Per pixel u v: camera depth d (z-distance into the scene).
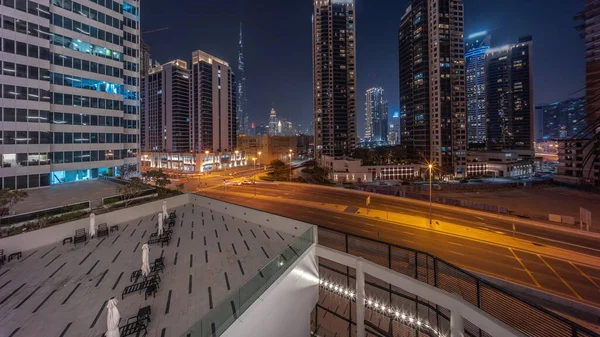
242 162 138.88
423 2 107.44
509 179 99.12
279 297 13.22
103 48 49.69
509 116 179.88
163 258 17.12
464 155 103.69
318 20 129.50
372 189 69.75
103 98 49.84
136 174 57.88
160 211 28.88
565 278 22.83
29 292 14.22
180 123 120.69
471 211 41.31
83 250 19.19
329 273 17.91
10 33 37.34
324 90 129.38
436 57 102.50
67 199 31.72
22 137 38.53
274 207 45.69
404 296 15.96
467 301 13.58
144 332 11.45
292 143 171.62
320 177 93.75
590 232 31.78
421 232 32.97
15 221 21.48
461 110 102.56
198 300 13.48
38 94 40.09
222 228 23.64
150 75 130.12
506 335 11.62
